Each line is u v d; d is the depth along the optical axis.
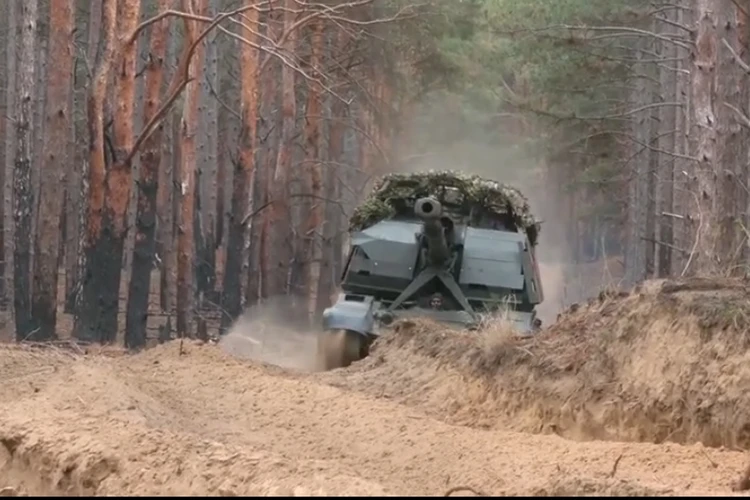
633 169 46.62
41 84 39.50
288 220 38.94
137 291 26.20
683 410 12.59
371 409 15.02
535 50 39.28
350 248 22.64
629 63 41.22
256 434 13.67
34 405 12.95
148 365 18.17
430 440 13.20
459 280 21.97
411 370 17.52
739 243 21.42
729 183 22.30
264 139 39.97
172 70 39.00
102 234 23.61
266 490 8.82
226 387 16.50
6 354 18.80
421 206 20.73
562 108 45.09
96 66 24.11
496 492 9.16
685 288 13.89
